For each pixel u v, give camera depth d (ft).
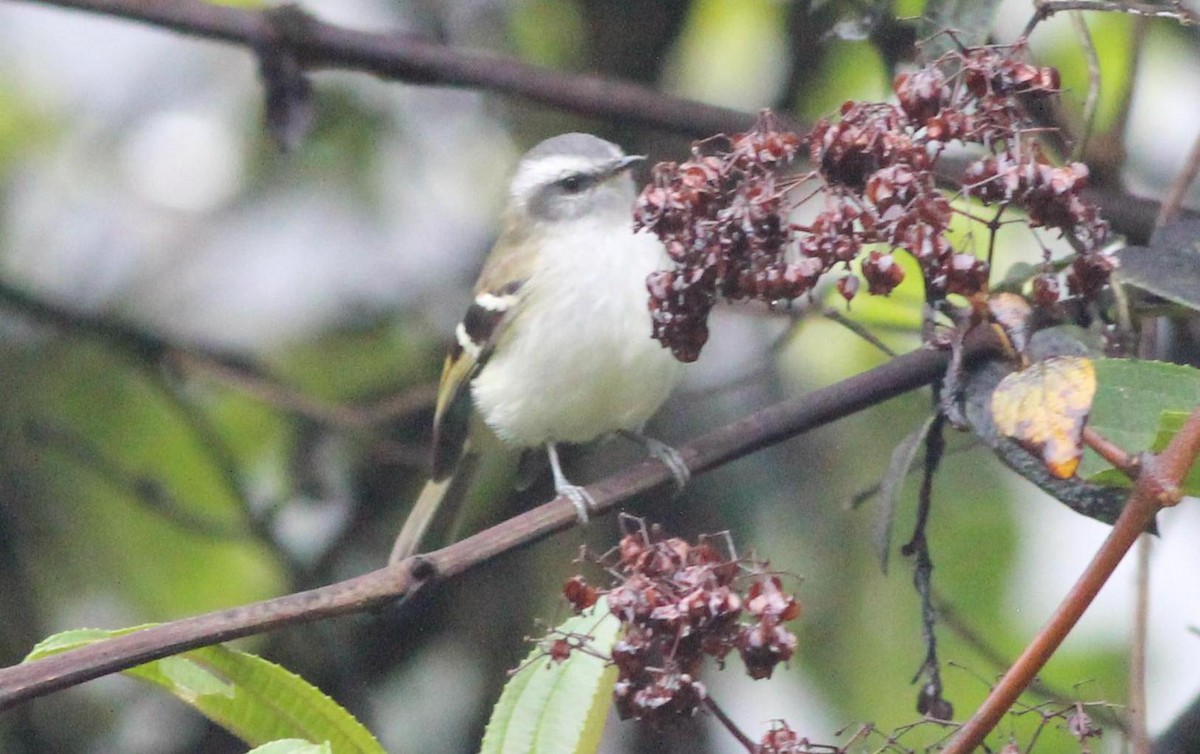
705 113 28.53
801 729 32.58
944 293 16.67
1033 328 17.20
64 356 37.11
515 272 34.24
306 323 37.55
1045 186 16.24
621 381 33.45
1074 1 17.65
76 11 30.09
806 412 23.39
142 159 39.17
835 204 16.97
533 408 34.19
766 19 36.96
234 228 38.24
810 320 32.60
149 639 17.54
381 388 37.73
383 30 35.76
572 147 35.24
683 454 23.63
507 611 33.96
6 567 35.65
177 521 35.53
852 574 33.35
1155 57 34.76
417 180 38.14
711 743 32.24
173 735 35.42
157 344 35.45
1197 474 15.52
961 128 16.40
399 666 34.40
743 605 16.88
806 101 35.55
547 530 22.30
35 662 17.20
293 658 34.45
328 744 15.37
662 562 17.25
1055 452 14.85
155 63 39.45
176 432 37.42
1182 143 34.40
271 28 29.48
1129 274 19.54
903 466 21.99
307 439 36.58
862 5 26.86
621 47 37.04
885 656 33.24
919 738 30.30
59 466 36.88
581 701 17.84
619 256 33.50
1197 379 17.34
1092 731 17.25
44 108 39.47
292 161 37.88
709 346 35.40
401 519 36.94
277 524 36.47
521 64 29.17
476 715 33.60
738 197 17.62
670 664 16.83
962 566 33.86
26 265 38.29
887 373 22.93
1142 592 19.84
